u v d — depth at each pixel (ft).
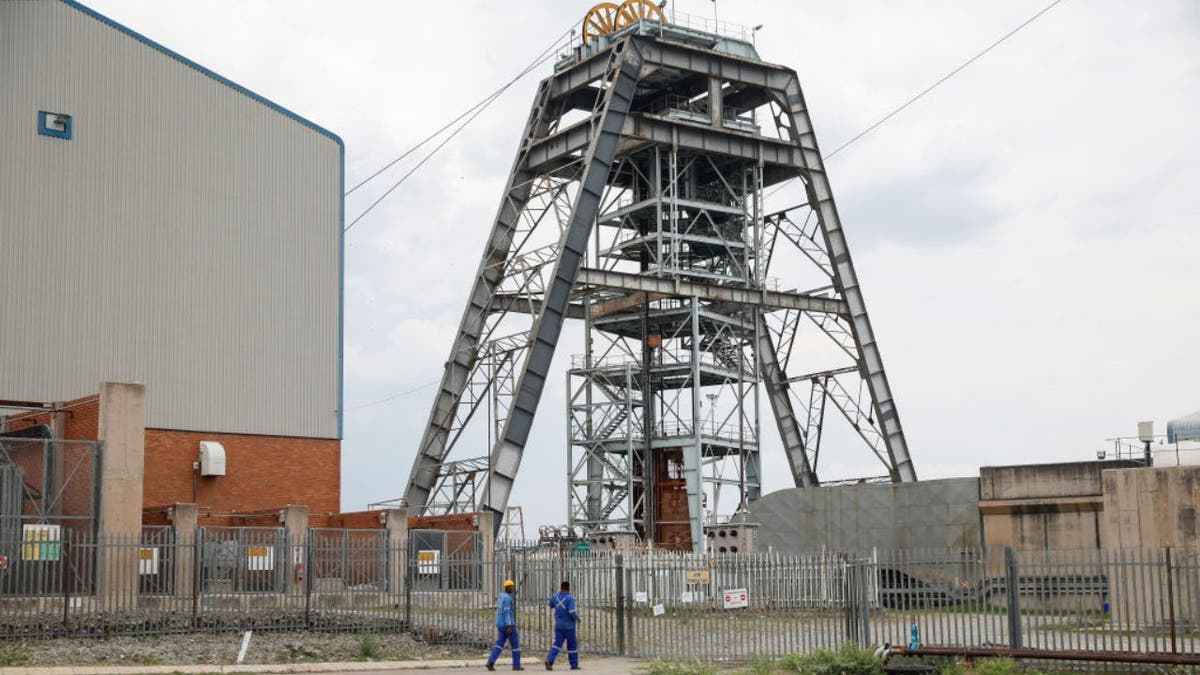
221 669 94.02
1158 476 136.36
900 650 94.73
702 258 273.54
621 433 262.67
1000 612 104.42
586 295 258.57
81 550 131.54
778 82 265.75
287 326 206.28
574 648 100.63
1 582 107.86
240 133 204.33
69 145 185.06
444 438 245.45
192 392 193.98
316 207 212.84
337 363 211.41
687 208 263.70
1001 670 86.99
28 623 105.60
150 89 194.18
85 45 188.14
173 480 190.49
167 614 115.44
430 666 102.42
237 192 202.80
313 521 203.72
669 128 248.93
